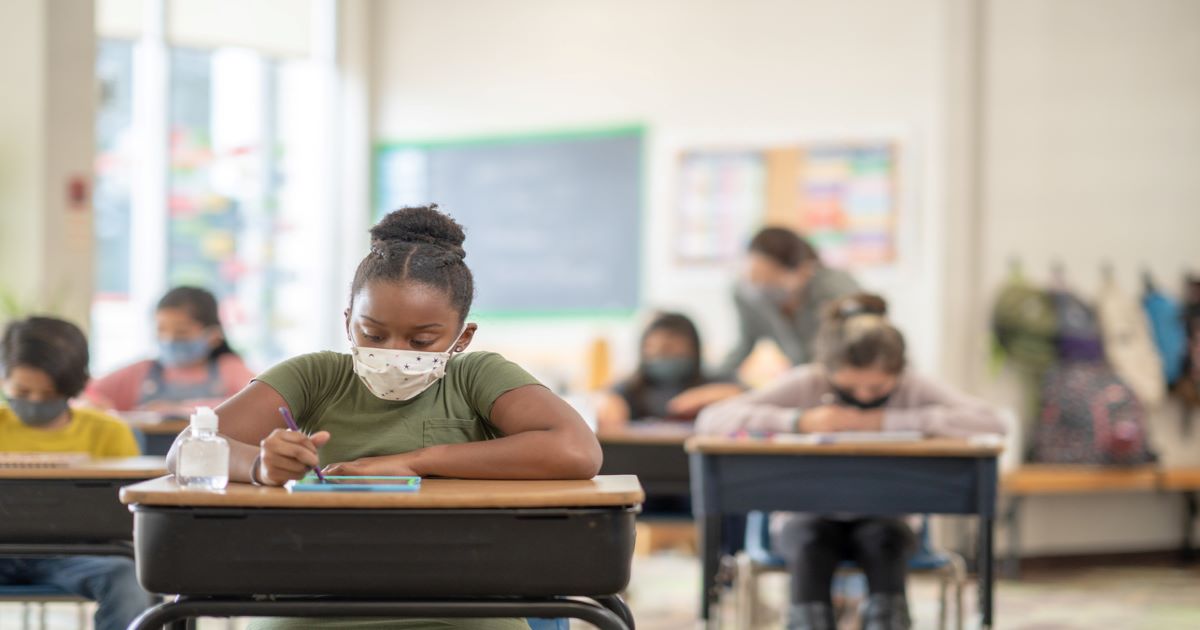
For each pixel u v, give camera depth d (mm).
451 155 7141
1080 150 6422
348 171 7172
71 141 5355
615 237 6863
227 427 1843
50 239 5301
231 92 6895
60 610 4695
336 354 1962
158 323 4609
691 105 6750
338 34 7156
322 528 1574
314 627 1704
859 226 6457
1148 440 6375
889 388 3557
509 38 7059
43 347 2861
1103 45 6453
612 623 1601
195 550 1567
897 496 3074
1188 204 6539
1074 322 6262
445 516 1581
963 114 6238
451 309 1859
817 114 6539
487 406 1903
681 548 6363
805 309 5398
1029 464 6254
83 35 5383
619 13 6883
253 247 6988
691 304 6723
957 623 3252
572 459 1789
